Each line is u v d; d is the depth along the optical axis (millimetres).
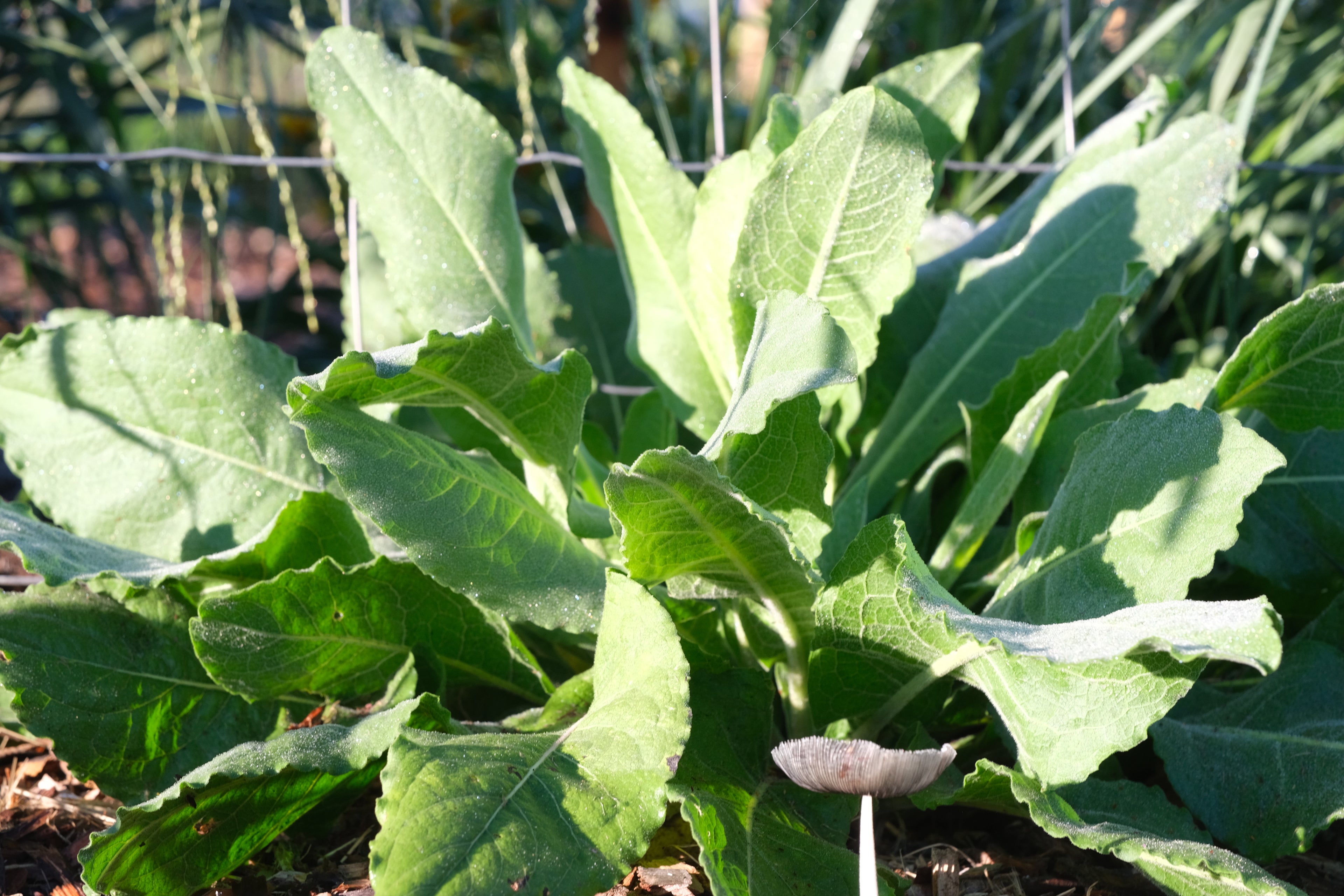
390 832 551
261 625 627
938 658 606
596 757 581
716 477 562
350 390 606
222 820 599
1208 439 604
